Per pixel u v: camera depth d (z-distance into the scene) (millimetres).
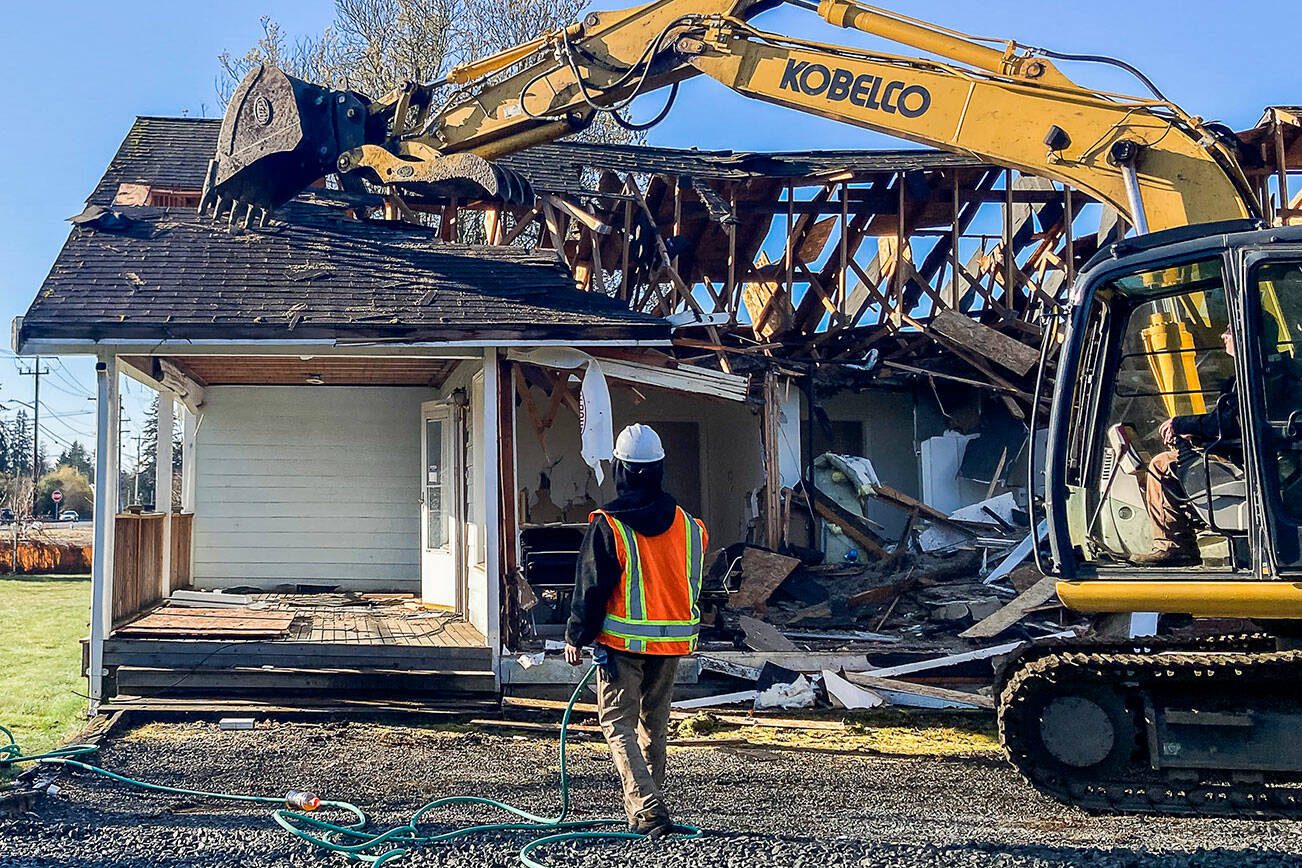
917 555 14320
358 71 26125
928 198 17047
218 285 10734
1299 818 5883
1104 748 6051
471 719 9445
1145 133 7512
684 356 15125
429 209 16328
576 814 6020
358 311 10305
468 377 12047
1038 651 6402
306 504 14328
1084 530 6273
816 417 16938
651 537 5355
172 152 16703
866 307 16625
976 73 8148
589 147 17406
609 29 10062
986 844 5156
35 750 8211
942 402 17594
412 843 5336
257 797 6473
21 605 21578
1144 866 4801
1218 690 5961
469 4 26062
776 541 14906
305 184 11539
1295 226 5688
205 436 14234
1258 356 5629
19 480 50125
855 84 8578
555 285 11352
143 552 11758
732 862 4836
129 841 5301
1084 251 17578
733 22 9117
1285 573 5520
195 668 9680
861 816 5996
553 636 11406
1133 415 6332
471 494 11938
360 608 12773
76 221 11961
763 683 10102
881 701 9688
